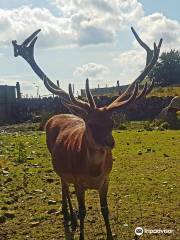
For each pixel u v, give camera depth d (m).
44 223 2.76
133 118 10.62
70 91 2.33
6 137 7.75
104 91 14.91
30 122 11.35
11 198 3.29
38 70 2.80
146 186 3.59
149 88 2.32
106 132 2.23
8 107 11.87
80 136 2.45
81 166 2.38
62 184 2.85
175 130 8.46
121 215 2.83
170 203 3.09
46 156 5.30
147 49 2.65
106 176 2.42
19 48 2.83
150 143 6.27
